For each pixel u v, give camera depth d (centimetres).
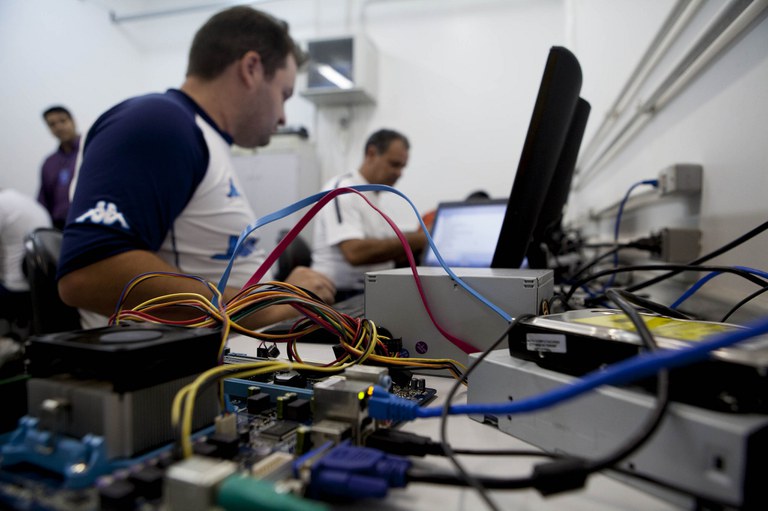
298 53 137
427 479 24
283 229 323
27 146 333
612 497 25
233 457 28
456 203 141
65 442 27
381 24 344
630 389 28
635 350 28
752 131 63
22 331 229
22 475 27
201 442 28
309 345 67
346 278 201
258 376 45
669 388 24
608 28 169
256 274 50
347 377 34
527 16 314
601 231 190
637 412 26
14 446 28
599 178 192
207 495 21
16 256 246
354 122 348
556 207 90
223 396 34
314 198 50
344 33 351
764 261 59
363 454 26
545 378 32
